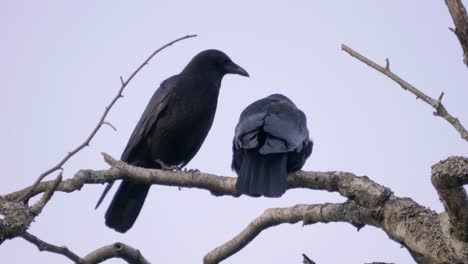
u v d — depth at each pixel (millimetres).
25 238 7914
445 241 8016
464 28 7066
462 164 7301
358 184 9180
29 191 8039
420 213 8492
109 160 10031
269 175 11297
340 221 9398
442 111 7168
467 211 7504
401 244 8711
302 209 9750
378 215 8812
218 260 10648
